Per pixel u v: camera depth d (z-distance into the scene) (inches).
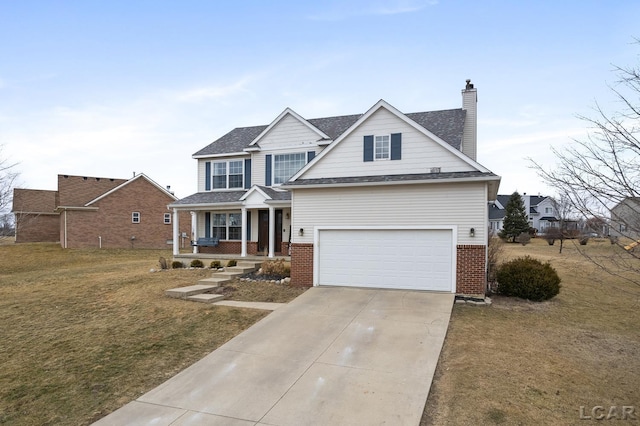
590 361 277.0
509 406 209.0
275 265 587.8
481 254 453.7
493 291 502.0
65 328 379.6
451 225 465.4
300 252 531.2
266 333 340.8
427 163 504.7
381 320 363.3
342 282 512.4
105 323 387.5
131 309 429.7
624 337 337.1
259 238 777.6
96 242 1246.3
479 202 456.1
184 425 203.8
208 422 205.8
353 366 268.5
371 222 500.4
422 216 477.7
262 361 283.4
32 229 1457.9
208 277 575.5
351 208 510.6
